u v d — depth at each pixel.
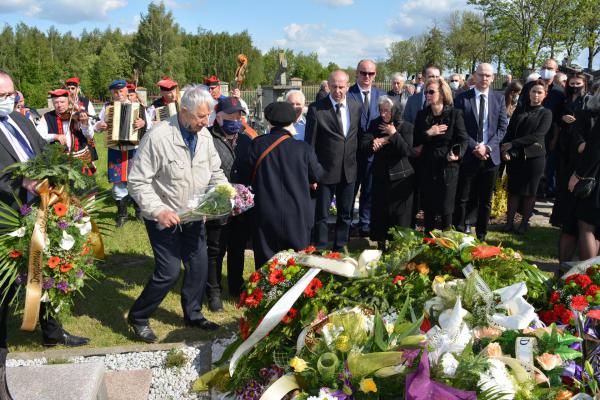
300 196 4.15
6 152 3.76
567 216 5.09
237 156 4.34
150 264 5.91
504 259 3.33
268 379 3.08
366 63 6.44
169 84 7.73
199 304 4.39
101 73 48.16
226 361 3.46
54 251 3.72
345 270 3.28
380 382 2.59
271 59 74.94
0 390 2.40
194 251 4.21
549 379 2.72
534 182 6.79
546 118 6.62
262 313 3.30
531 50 29.08
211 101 3.77
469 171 6.18
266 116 4.24
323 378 2.63
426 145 5.62
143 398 3.42
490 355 2.72
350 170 5.80
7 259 3.64
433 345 2.68
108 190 4.29
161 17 59.03
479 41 41.81
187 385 3.56
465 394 2.36
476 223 6.61
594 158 4.35
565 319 3.16
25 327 3.70
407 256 3.35
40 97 32.69
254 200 4.18
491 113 6.21
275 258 3.48
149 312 4.11
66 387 2.91
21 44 57.84
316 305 3.11
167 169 3.83
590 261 3.55
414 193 6.42
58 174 3.71
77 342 4.12
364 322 2.88
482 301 3.02
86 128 6.99
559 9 28.14
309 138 5.68
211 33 65.56
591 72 10.05
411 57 55.12
